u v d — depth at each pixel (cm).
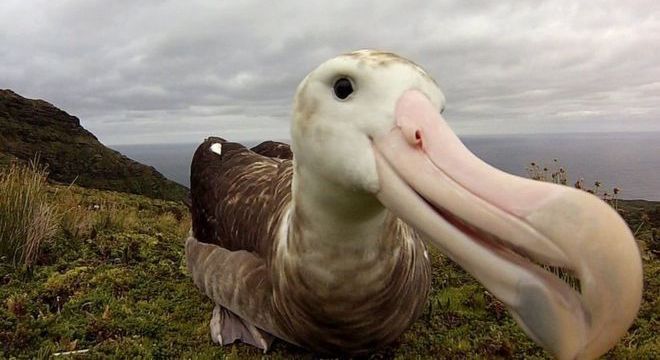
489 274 34
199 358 62
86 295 79
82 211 123
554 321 31
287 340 59
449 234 36
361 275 49
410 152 39
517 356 61
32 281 84
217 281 64
